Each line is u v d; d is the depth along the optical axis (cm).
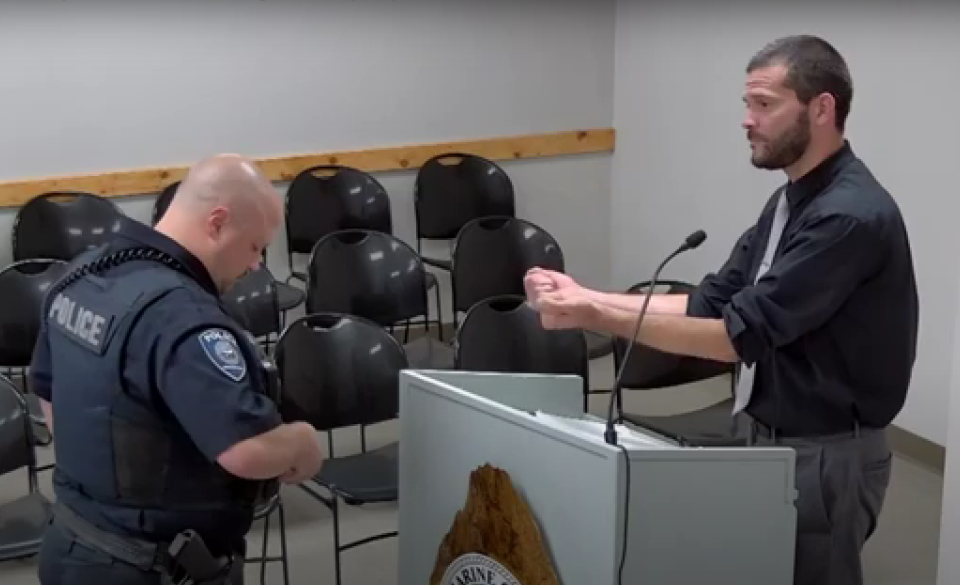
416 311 445
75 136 503
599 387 506
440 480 224
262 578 335
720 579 199
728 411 365
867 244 228
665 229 577
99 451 198
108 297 199
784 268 231
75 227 488
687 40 541
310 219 526
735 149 517
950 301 412
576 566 196
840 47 452
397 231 570
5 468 306
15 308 386
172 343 190
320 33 537
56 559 206
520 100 585
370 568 352
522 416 203
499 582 212
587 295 252
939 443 424
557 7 583
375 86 553
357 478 317
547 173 599
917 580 348
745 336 231
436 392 221
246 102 530
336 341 336
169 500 200
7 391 308
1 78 486
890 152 434
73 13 492
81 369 199
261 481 207
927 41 411
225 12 518
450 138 575
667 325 237
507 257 462
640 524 192
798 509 245
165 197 495
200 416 189
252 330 418
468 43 568
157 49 509
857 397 240
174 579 200
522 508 204
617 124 606
